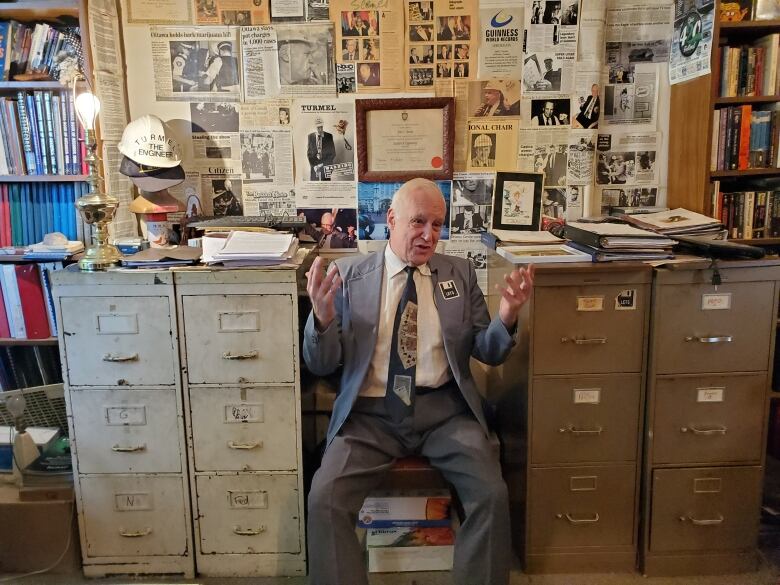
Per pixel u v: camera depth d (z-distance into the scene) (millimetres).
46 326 1919
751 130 1929
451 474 1598
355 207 2125
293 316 1632
